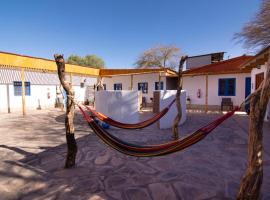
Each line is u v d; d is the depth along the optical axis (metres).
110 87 18.98
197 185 3.20
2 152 4.82
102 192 3.00
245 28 8.86
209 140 5.92
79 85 18.27
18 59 10.69
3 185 3.21
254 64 9.10
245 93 13.19
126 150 3.45
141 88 17.34
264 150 4.88
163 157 4.48
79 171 3.73
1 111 12.93
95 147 5.23
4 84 13.13
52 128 7.80
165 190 3.05
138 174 3.61
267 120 8.70
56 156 4.54
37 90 15.25
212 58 19.16
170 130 7.45
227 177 3.48
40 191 3.03
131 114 7.68
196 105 15.40
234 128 7.64
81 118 10.24
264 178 3.41
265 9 8.18
